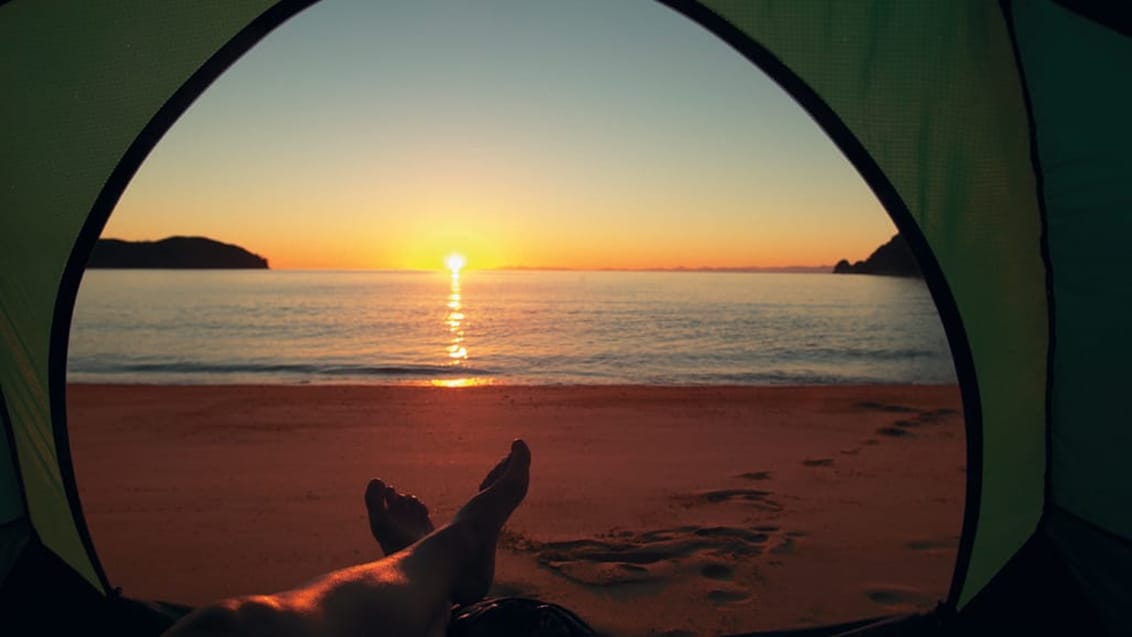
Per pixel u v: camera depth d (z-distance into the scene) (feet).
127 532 11.79
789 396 27.81
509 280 268.82
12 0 6.90
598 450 17.84
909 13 6.85
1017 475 7.52
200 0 7.31
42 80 7.22
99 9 7.20
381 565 5.48
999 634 7.21
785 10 6.99
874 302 102.37
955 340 7.23
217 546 11.14
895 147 7.01
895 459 16.78
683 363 44.65
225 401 26.35
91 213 7.56
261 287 161.48
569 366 43.32
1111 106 6.42
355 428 20.85
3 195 7.38
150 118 7.43
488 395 27.89
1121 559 6.88
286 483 14.84
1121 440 6.89
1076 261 6.93
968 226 7.07
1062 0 6.14
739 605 8.68
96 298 109.09
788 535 11.17
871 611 8.57
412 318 80.94
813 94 7.04
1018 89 6.75
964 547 7.54
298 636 3.93
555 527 11.58
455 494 14.07
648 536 11.10
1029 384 7.38
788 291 139.23
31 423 7.88
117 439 19.33
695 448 18.07
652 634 7.91
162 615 7.82
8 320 7.62
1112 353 6.86
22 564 7.61
